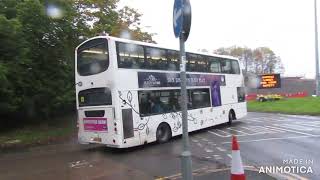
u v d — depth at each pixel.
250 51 79.56
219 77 21.34
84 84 15.23
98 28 24.42
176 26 5.99
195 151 13.34
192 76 18.78
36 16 19.05
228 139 16.36
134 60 15.11
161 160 12.27
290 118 25.70
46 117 24.59
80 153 15.03
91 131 15.05
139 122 15.03
